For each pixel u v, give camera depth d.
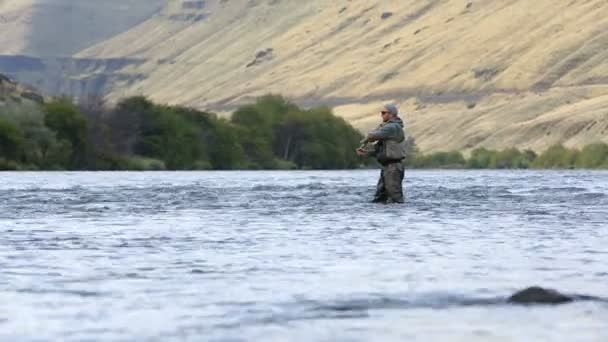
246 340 26.14
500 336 26.86
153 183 163.25
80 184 154.38
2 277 37.88
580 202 93.75
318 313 30.17
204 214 75.12
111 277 37.88
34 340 26.30
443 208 82.81
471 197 104.94
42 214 75.25
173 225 63.69
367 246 49.53
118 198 102.06
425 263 42.19
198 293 33.94
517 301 32.09
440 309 30.91
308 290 34.53
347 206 85.56
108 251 47.16
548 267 40.84
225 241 52.16
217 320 29.00
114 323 28.61
